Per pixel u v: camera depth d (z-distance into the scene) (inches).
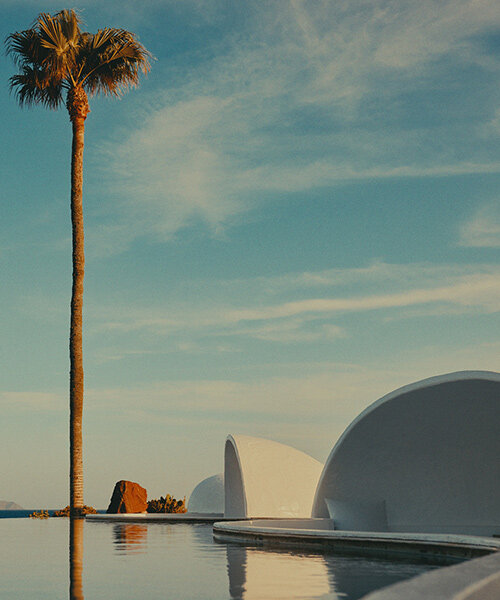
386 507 629.0
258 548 396.5
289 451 845.2
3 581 239.0
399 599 91.6
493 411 507.8
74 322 857.5
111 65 925.8
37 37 871.1
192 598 195.6
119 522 783.7
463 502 595.2
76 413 830.5
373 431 573.3
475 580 109.8
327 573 260.2
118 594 204.7
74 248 883.4
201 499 1075.3
